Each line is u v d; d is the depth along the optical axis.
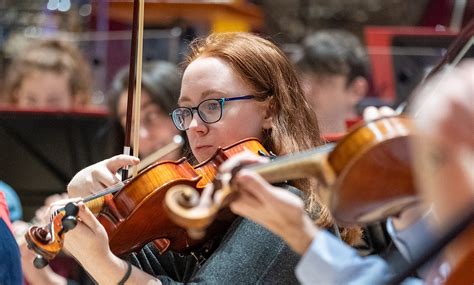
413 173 2.96
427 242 2.69
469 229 2.64
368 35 7.79
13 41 10.23
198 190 3.79
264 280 3.53
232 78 4.10
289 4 13.17
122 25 10.22
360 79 7.39
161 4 9.29
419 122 2.68
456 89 2.60
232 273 3.53
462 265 2.70
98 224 3.59
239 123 4.09
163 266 4.13
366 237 4.24
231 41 4.20
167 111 6.52
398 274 2.63
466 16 9.00
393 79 7.52
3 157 6.83
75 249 3.61
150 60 8.24
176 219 2.75
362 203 3.04
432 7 10.27
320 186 3.08
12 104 7.92
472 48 4.00
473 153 2.58
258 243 3.59
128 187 3.81
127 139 4.46
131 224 3.75
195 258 4.03
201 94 4.09
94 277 3.67
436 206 2.65
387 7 12.74
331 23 12.84
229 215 3.80
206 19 9.49
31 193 6.89
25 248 5.23
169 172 3.80
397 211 3.09
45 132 6.74
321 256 2.85
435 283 2.89
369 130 2.96
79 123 6.67
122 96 6.54
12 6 10.50
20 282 3.68
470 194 2.58
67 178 6.82
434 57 7.46
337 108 7.33
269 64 4.18
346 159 2.96
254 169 2.99
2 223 3.71
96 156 6.70
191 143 4.14
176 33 8.64
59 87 7.89
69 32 10.31
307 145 4.21
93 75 8.77
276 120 4.16
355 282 2.83
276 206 2.82
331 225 3.81
